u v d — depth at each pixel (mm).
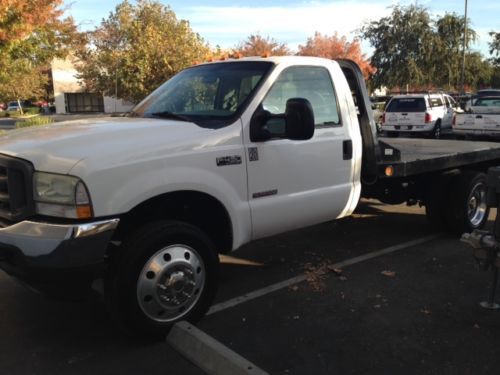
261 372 3217
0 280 5105
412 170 5473
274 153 4355
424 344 3777
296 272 5277
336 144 4859
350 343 3805
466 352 3660
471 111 17453
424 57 39094
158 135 3803
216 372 3379
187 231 3818
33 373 3473
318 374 3404
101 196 3406
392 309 4363
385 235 6551
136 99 17969
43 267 3309
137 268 3590
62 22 17531
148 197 3611
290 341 3840
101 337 3951
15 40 13961
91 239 3371
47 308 4477
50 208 3457
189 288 3881
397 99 19891
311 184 4691
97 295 4129
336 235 6574
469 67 39906
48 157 3477
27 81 42750
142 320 3674
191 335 3664
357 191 5152
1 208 3729
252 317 4246
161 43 17234
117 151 3525
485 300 4527
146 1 32031
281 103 4504
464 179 6141
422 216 7516
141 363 3572
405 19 39188
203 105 4543
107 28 29828
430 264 5449
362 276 5129
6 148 3748
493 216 7320
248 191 4230
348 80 5301
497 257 4152
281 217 4484
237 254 5871
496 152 6867
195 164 3859
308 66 4758
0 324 4184
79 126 4109
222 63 4902
